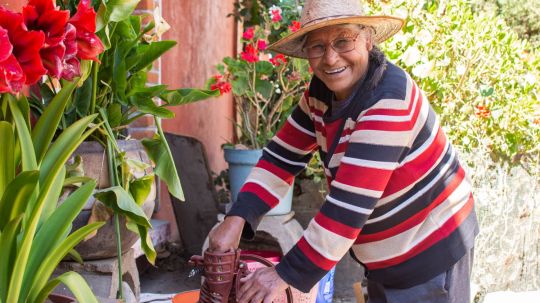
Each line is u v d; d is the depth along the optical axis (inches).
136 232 99.0
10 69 65.7
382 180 73.1
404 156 76.7
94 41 76.9
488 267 189.2
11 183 67.5
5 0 101.9
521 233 201.3
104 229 98.5
